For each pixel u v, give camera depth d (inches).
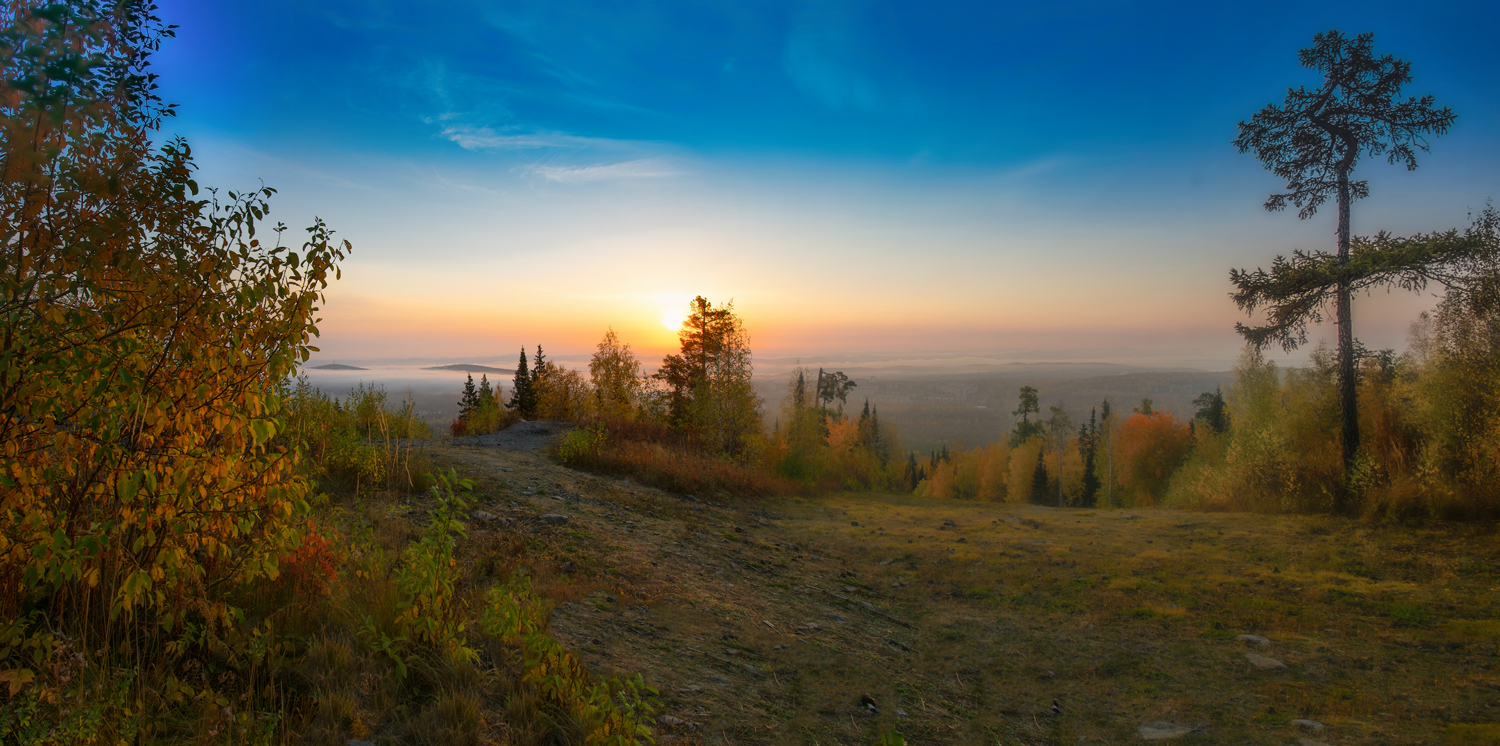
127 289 134.2
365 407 647.8
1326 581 440.5
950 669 297.9
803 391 1806.1
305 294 159.9
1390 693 261.4
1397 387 708.0
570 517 418.3
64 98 122.3
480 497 422.0
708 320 1549.0
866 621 353.1
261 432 149.3
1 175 119.0
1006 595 416.8
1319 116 737.6
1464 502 572.1
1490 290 596.7
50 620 138.0
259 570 162.2
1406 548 511.5
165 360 145.9
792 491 846.5
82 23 124.1
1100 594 416.5
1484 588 408.8
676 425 1510.8
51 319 122.6
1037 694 271.4
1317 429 779.4
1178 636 340.5
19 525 126.0
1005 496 3420.3
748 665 257.0
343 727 139.3
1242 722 238.4
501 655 188.1
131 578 125.0
